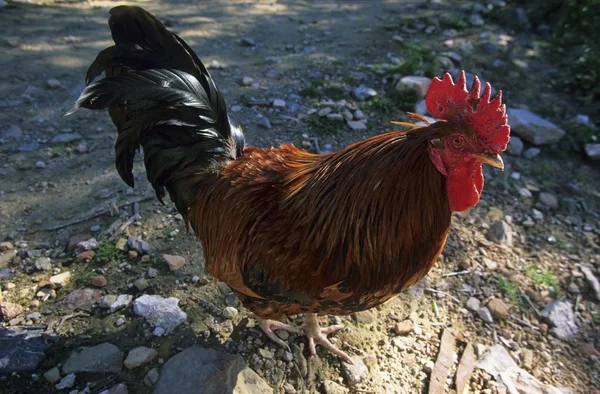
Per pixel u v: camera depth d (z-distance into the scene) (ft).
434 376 2.03
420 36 4.67
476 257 2.60
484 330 2.27
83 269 2.26
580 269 2.61
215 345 2.02
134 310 2.09
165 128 1.82
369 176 1.48
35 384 1.82
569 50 4.50
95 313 2.08
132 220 2.51
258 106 3.40
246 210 1.67
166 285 2.22
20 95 3.32
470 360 2.12
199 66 1.89
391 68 3.92
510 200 2.97
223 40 4.35
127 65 1.87
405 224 1.50
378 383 1.98
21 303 2.10
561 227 2.85
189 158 1.82
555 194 3.07
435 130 1.41
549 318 2.35
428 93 1.48
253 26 4.71
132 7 1.83
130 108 1.82
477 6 5.31
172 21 4.63
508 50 4.48
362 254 1.53
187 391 1.79
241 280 1.73
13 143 2.93
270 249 1.61
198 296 2.19
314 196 1.56
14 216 2.48
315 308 1.73
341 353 2.03
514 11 5.09
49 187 2.68
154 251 2.37
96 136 3.07
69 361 1.88
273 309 1.82
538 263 2.62
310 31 4.69
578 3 4.76
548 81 4.11
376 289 1.60
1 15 4.36
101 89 1.68
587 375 2.15
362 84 3.77
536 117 3.47
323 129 3.25
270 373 1.95
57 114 3.20
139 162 2.90
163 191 1.93
